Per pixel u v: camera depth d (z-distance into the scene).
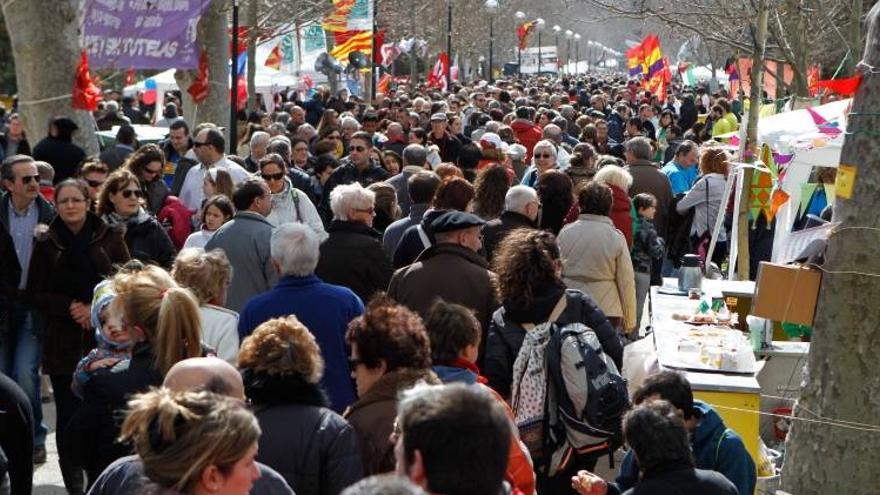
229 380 9.08
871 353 12.42
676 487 9.69
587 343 13.47
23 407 12.11
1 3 29.61
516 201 18.45
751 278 29.56
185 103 45.19
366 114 39.62
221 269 13.48
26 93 29.69
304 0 54.22
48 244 17.28
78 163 25.94
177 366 9.10
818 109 25.73
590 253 18.33
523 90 92.00
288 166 27.89
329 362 13.38
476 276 15.14
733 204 28.95
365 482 5.23
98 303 11.80
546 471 13.62
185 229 22.30
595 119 46.88
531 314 13.71
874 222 12.25
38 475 18.17
